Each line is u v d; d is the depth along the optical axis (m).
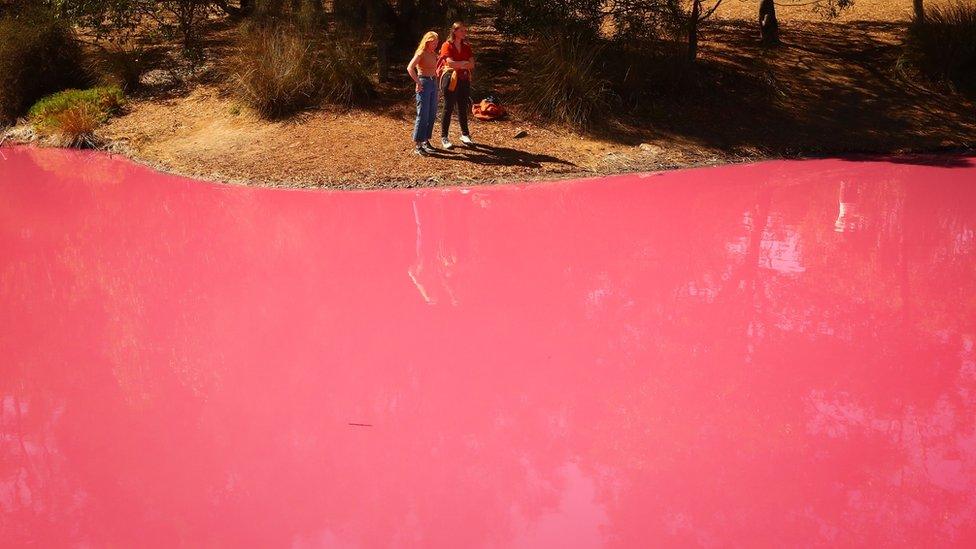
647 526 3.43
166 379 4.97
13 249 7.63
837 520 3.46
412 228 8.00
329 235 7.84
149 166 10.86
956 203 8.84
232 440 4.24
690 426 4.30
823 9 17.20
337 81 11.72
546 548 3.28
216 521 3.52
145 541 3.38
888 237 7.70
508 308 6.02
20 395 4.79
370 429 4.32
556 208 8.70
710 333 5.57
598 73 12.11
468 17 14.95
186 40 14.30
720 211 8.61
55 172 10.66
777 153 11.10
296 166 10.05
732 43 14.70
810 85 13.06
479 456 4.05
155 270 7.02
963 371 4.95
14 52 13.29
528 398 4.64
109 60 13.91
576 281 6.58
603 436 4.22
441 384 4.83
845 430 4.25
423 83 9.81
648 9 12.72
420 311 5.96
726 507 3.57
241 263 7.15
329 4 15.80
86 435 4.32
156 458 4.07
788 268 6.89
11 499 3.74
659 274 6.77
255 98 11.56
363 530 3.43
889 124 12.10
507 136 10.88
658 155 10.70
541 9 12.56
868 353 5.22
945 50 13.21
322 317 5.88
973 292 6.29
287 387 4.83
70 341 5.58
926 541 3.30
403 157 10.13
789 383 4.81
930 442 4.12
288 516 3.54
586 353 5.25
